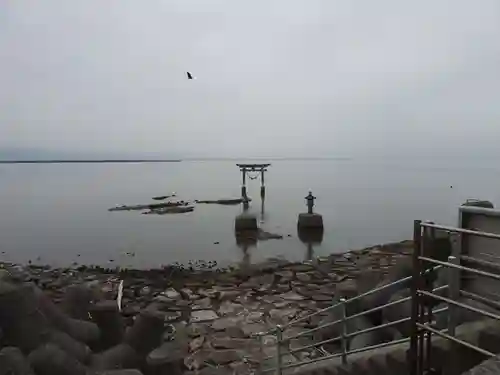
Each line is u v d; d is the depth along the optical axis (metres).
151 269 19.41
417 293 3.65
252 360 8.52
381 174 130.75
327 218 37.69
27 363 4.47
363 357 5.04
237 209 46.56
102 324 6.52
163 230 33.25
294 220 36.84
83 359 5.36
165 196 60.66
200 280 15.92
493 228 3.95
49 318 5.77
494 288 3.99
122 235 31.28
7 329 4.89
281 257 22.89
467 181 89.88
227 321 11.10
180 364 6.48
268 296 13.41
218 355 8.79
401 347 4.88
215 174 145.62
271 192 67.81
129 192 70.31
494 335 3.84
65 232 32.81
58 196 63.25
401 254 19.91
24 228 34.81
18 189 78.25
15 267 20.31
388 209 43.38
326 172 149.38
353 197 56.72
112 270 19.64
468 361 3.83
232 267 19.03
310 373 5.32
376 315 7.57
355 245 26.28
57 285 15.85
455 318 3.68
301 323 10.68
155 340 6.42
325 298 13.02
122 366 5.74
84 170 182.25
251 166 47.25
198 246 26.66
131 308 12.37
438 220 34.34
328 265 17.94
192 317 11.50
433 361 4.05
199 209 46.81
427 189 68.50
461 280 4.20
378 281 8.81
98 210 46.44
